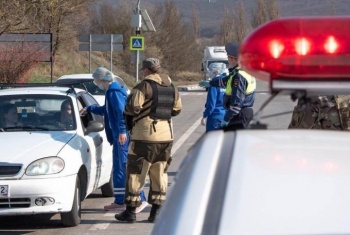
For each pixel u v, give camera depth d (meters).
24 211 17.19
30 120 19.62
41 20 72.50
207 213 4.56
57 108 20.02
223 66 22.75
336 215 4.46
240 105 18.64
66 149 18.08
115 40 63.09
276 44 5.24
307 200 4.62
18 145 17.89
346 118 12.92
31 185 17.12
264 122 6.61
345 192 4.69
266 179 4.84
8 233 18.19
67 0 76.31
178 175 5.90
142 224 19.05
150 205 21.09
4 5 60.25
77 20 81.50
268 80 5.43
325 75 5.28
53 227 18.73
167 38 127.44
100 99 34.69
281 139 5.67
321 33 5.23
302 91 5.47
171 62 129.62
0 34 59.41
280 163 5.08
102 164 21.00
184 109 64.88
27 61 58.66
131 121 18.33
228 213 4.50
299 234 4.30
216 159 5.19
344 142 5.68
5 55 58.00
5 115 19.75
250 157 5.18
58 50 85.06
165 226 4.88
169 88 18.25
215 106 22.42
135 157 18.36
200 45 150.62
